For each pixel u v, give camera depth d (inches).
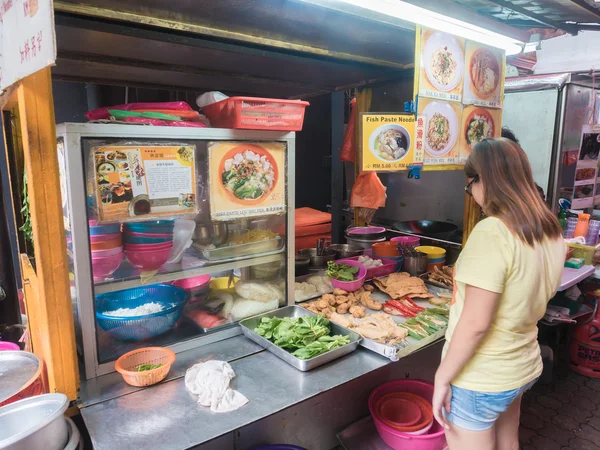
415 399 80.5
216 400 54.1
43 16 33.7
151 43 68.2
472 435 57.9
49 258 51.4
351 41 81.7
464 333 52.7
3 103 67.3
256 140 68.4
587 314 124.0
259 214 71.1
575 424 104.0
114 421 51.1
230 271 80.8
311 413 74.4
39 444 42.6
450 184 120.0
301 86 107.2
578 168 133.3
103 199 56.5
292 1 60.7
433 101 86.4
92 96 111.0
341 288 88.6
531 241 51.7
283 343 67.4
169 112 66.2
